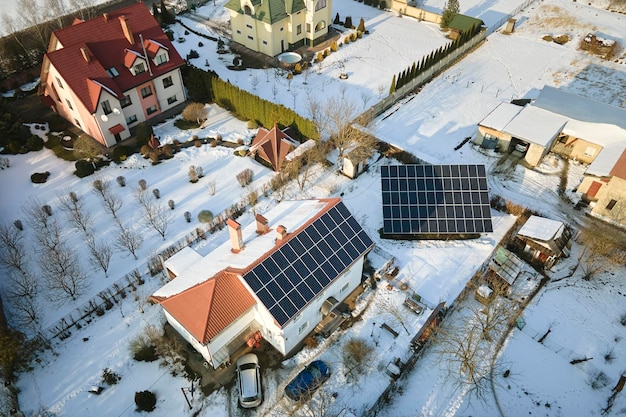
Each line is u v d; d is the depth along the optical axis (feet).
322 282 122.11
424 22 288.51
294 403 115.03
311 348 126.62
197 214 164.04
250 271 114.11
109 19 192.85
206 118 207.41
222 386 119.03
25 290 134.51
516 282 145.79
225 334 118.62
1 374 119.55
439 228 154.51
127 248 150.92
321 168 185.06
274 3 236.22
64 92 186.29
